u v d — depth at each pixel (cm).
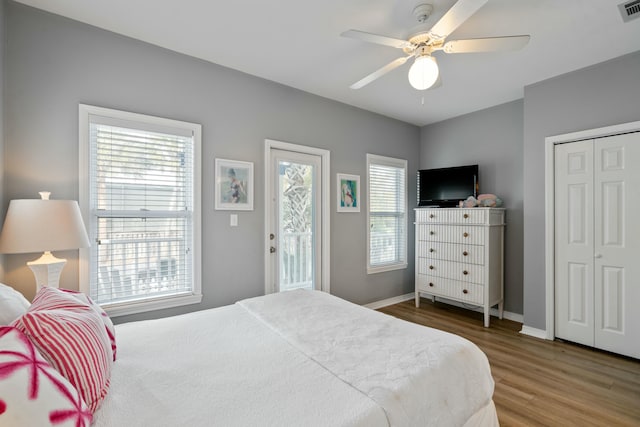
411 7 191
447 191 391
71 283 205
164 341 145
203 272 259
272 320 171
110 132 220
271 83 300
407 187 436
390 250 419
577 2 186
